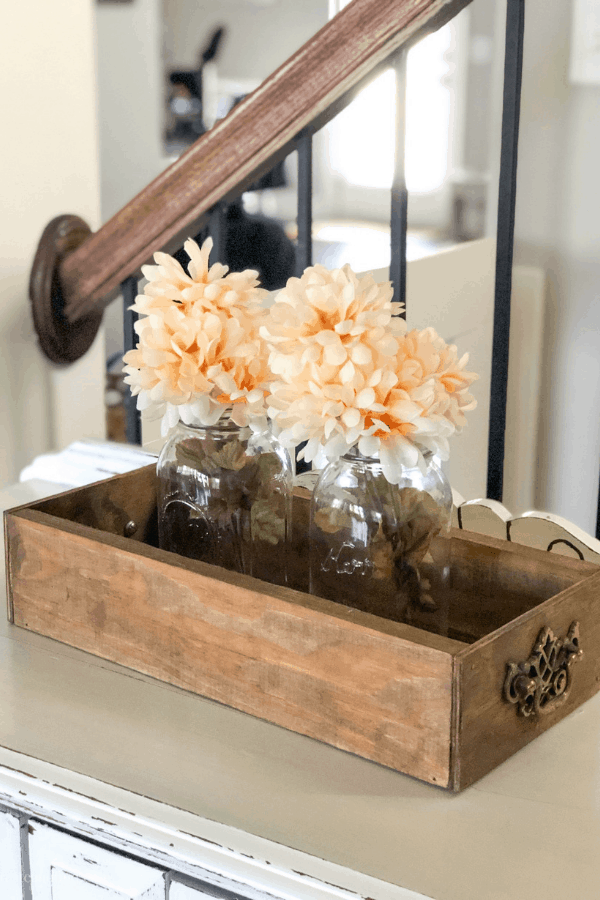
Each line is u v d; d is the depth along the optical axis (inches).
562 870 24.1
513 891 23.4
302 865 24.4
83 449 51.8
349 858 24.5
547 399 85.0
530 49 76.8
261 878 24.7
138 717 30.7
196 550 35.0
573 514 86.4
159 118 154.3
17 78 59.1
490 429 60.2
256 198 147.4
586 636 30.9
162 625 32.2
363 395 27.1
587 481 84.7
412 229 133.9
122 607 33.1
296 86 46.8
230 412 33.7
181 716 30.8
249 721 30.6
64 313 61.8
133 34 147.9
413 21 43.8
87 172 65.2
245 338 31.9
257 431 32.6
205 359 31.1
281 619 29.1
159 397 30.9
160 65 151.8
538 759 28.7
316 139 155.5
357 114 151.7
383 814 26.2
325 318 28.2
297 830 25.5
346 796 26.9
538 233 81.1
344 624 27.8
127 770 28.1
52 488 50.4
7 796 29.0
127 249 56.0
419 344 28.6
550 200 79.7
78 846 28.3
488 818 26.0
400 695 27.1
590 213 78.1
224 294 31.9
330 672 28.5
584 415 83.3
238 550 34.9
